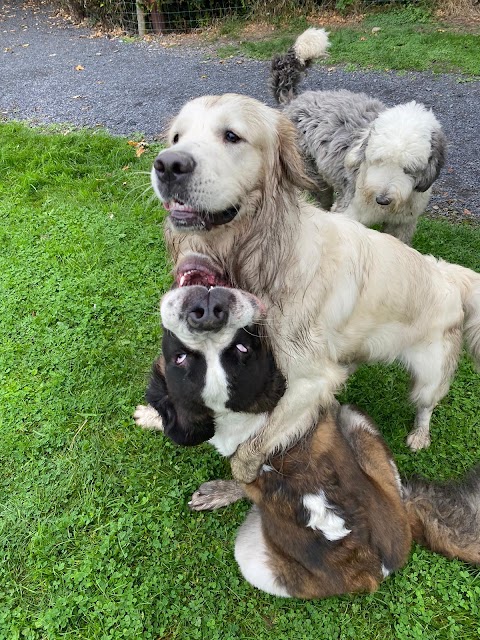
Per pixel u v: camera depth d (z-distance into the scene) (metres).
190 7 2.66
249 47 2.42
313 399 0.70
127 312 1.08
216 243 0.62
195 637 0.68
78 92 2.09
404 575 0.73
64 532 0.76
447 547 0.73
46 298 1.10
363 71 2.15
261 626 0.69
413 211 1.15
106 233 1.25
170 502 0.80
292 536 0.66
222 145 0.55
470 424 0.91
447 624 0.69
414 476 0.79
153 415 0.88
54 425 0.88
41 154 1.54
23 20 2.99
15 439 0.86
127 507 0.79
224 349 0.60
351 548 0.65
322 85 2.07
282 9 2.69
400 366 0.87
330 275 0.66
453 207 1.38
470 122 1.77
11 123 1.76
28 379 0.96
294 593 0.68
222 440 0.70
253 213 0.60
